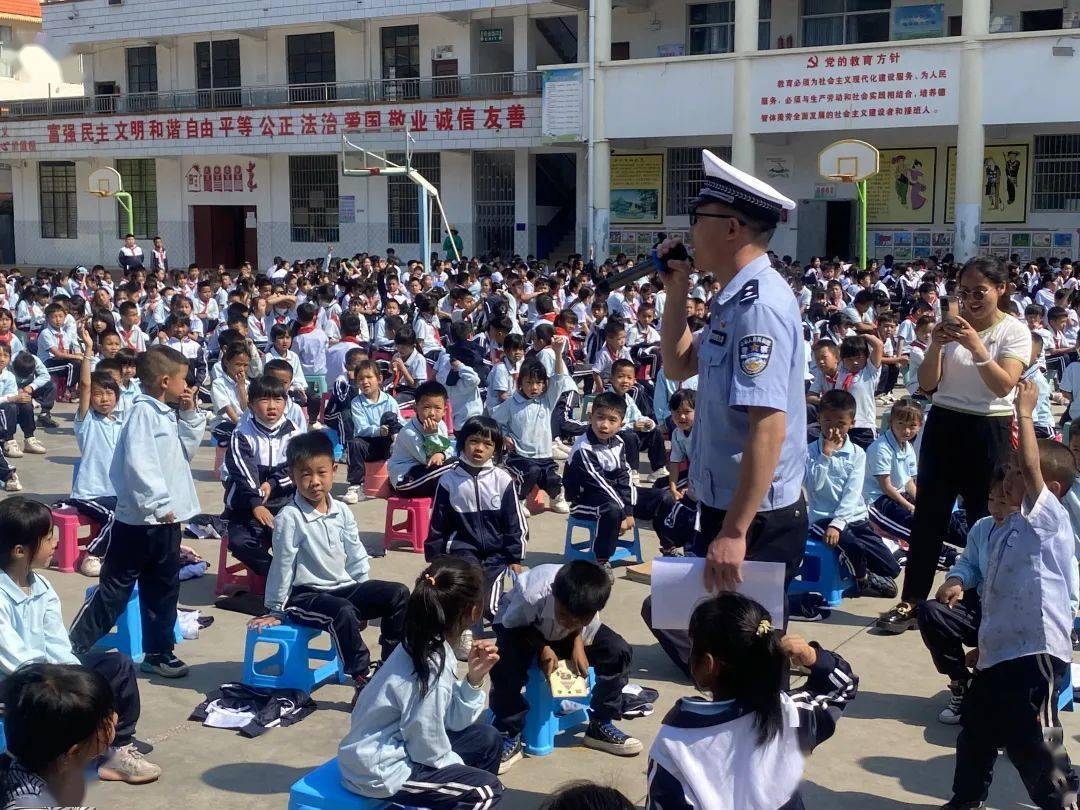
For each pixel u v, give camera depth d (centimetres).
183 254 3027
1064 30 1833
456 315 1470
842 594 638
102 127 2925
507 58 2652
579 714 464
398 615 492
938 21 2177
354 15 2569
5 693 282
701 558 318
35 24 3409
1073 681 473
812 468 631
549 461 826
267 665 523
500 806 399
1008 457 417
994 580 379
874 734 460
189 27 2792
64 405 1280
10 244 3375
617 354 1073
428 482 718
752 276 314
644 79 2184
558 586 409
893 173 2247
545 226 2680
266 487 623
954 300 519
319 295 1380
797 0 2281
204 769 425
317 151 2636
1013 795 412
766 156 2348
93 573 657
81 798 285
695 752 270
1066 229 2097
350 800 356
